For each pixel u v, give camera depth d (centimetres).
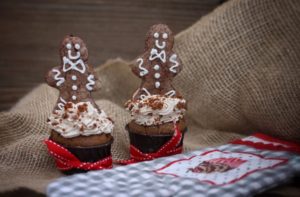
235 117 75
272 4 74
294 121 66
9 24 102
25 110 74
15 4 101
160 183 55
